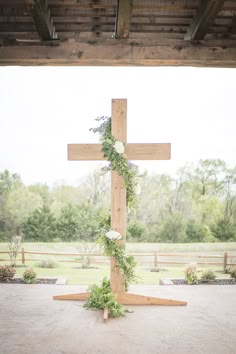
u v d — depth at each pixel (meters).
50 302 4.17
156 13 4.30
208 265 10.05
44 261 8.48
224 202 13.36
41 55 4.40
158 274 7.57
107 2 4.04
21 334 3.13
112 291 4.07
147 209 13.47
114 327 3.32
